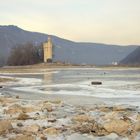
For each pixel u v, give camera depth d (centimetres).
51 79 7056
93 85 4931
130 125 1298
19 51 19175
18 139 1097
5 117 1593
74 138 1145
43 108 1941
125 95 3241
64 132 1236
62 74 9762
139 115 1563
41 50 19262
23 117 1543
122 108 1978
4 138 1138
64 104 2297
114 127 1223
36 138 1130
